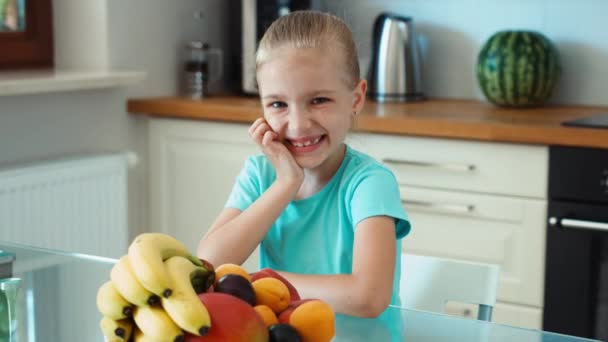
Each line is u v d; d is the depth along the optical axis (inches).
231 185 104.8
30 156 97.4
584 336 85.7
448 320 40.8
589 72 107.2
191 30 118.1
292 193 51.4
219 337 28.9
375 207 50.1
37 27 107.7
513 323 89.4
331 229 54.0
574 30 107.5
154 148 110.5
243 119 100.6
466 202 90.3
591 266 84.3
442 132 89.4
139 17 109.5
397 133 92.7
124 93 108.2
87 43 106.9
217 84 121.6
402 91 111.3
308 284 46.3
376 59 111.8
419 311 42.7
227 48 124.4
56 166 95.0
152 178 111.3
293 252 54.9
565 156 84.3
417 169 92.5
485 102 111.8
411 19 112.8
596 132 81.9
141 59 110.3
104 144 106.3
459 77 115.6
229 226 51.5
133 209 110.8
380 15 112.3
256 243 51.3
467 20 114.3
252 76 112.9
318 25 49.8
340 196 53.4
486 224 89.7
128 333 31.1
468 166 89.3
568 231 85.0
